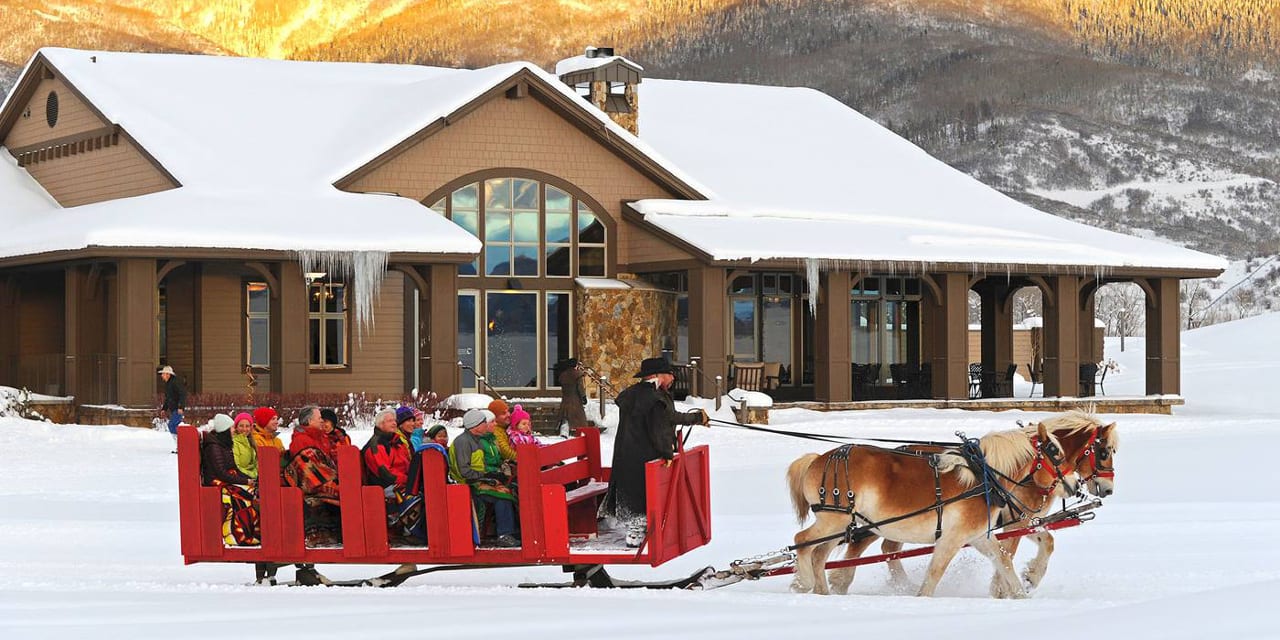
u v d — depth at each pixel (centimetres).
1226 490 2130
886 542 1459
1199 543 1653
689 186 3941
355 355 3666
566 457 1468
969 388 4091
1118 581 1420
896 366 4072
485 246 3766
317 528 1431
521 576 1534
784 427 3312
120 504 1998
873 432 3203
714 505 1991
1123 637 937
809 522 1833
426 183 3719
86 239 3100
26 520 1853
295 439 1438
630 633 1068
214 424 1422
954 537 1337
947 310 3822
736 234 3675
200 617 1165
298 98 4103
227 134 3778
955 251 3834
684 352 3875
